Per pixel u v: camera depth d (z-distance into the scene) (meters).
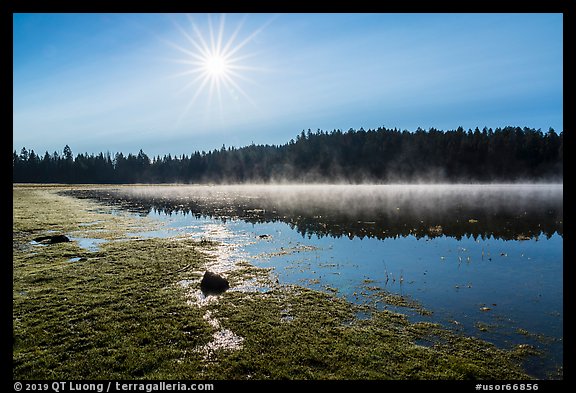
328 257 25.47
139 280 19.28
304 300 16.36
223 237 34.19
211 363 10.79
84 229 38.06
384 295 17.17
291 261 24.31
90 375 10.11
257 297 16.75
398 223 41.38
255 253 26.84
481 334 12.81
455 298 16.67
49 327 13.12
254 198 87.25
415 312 14.98
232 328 13.23
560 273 20.77
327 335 12.66
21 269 21.30
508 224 39.56
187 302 16.02
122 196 96.69
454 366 10.48
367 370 10.35
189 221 46.50
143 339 12.26
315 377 10.01
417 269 21.95
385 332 12.89
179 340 12.26
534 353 11.35
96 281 18.97
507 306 15.57
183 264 22.95
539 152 136.62
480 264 23.02
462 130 154.50
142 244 29.89
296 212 55.09
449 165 148.38
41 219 43.94
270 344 11.96
